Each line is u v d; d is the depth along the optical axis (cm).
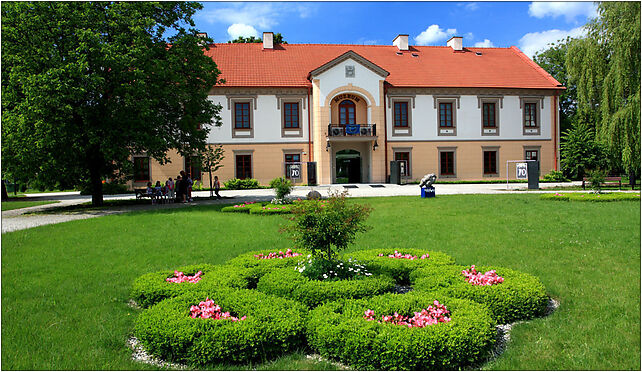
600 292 572
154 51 1745
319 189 2617
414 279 625
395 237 970
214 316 469
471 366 395
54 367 391
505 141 3353
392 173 3086
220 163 3036
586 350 406
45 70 1511
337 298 522
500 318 495
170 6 1945
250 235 1028
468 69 3475
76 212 1669
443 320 436
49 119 1534
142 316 455
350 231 639
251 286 643
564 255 782
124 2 1712
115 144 1672
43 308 551
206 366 405
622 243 866
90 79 1538
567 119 4150
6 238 1009
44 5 1538
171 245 931
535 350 414
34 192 3816
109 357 416
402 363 385
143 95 1664
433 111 3269
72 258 822
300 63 3344
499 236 958
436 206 1513
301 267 640
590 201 1661
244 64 3250
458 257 771
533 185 2489
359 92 3092
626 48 2131
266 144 3086
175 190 2144
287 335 423
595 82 2347
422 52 3666
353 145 3219
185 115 1984
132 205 1925
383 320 439
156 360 422
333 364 406
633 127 2136
